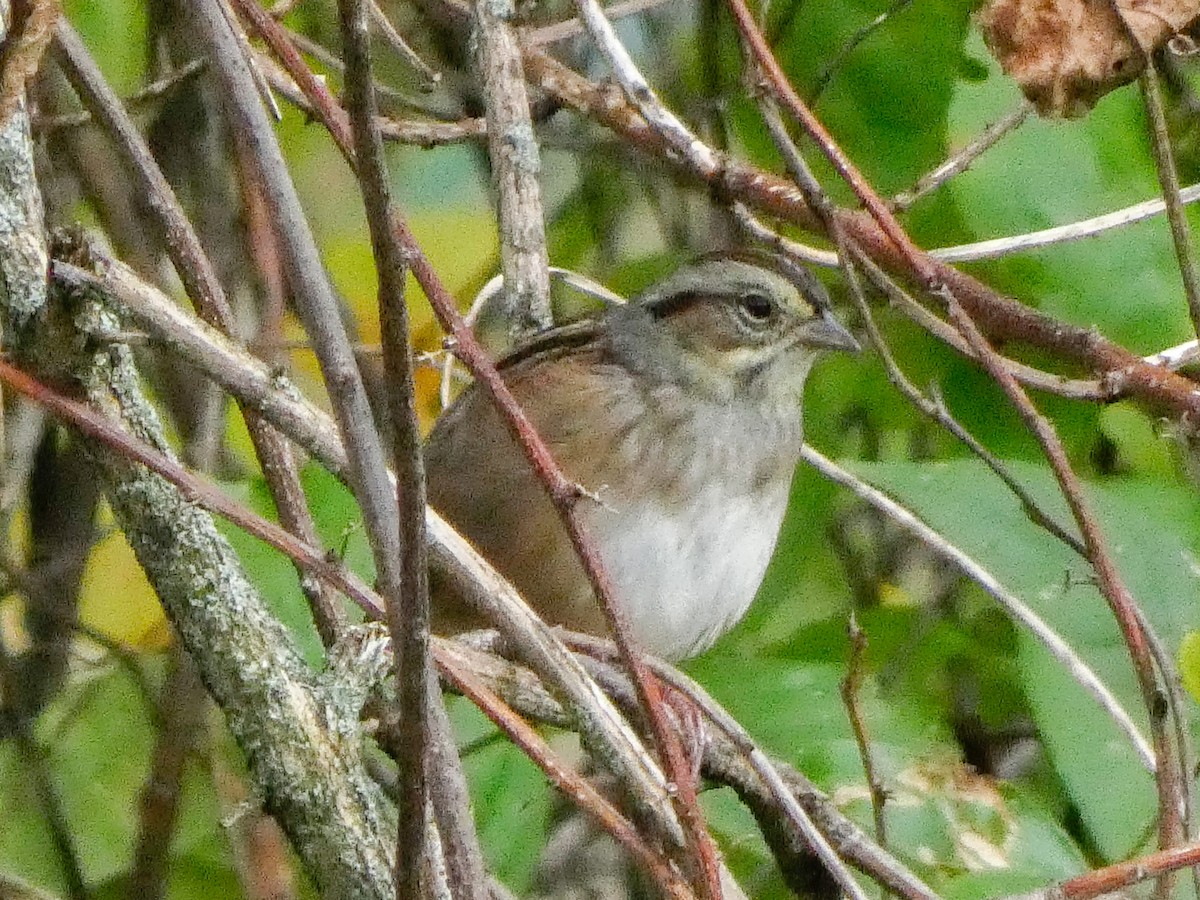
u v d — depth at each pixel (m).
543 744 4.23
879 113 8.31
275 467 5.65
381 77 9.32
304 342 7.48
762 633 8.34
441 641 5.34
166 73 8.38
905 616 8.03
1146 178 7.23
